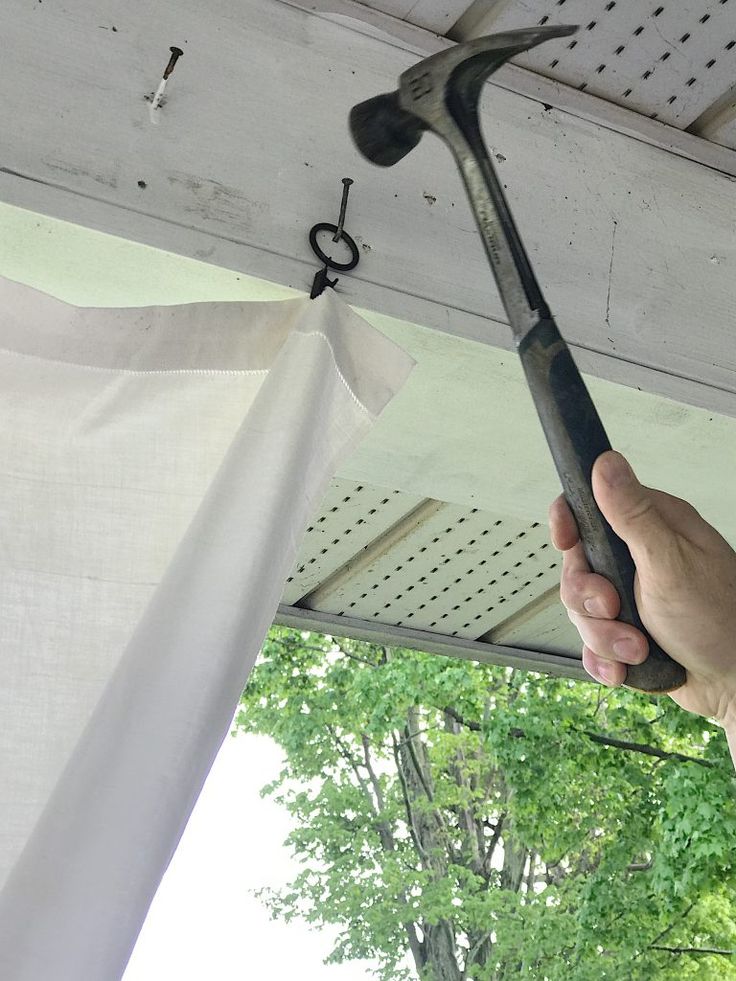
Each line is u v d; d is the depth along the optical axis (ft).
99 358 2.72
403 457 3.76
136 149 2.82
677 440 3.57
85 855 2.13
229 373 2.79
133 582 2.63
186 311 2.80
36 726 2.50
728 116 3.79
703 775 18.29
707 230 3.69
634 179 3.64
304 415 2.64
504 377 3.26
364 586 5.22
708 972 23.04
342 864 29.48
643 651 2.02
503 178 3.40
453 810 30.09
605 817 21.36
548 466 3.77
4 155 2.66
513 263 1.94
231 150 2.95
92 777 2.21
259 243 2.88
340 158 3.09
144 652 2.35
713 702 2.10
